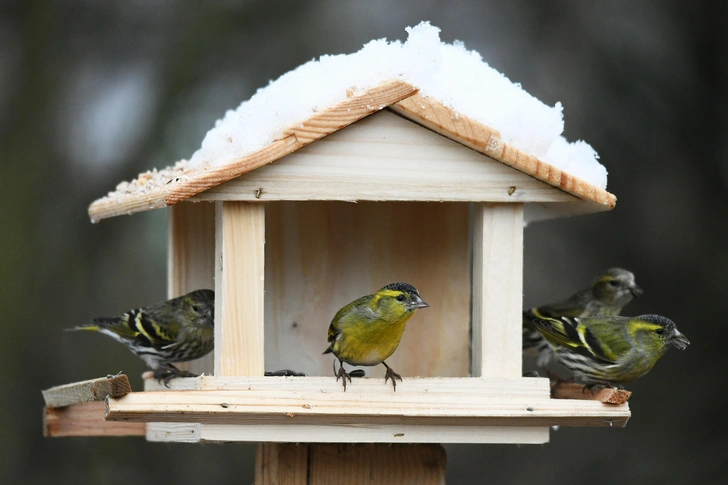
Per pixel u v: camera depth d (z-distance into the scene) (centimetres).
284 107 739
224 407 707
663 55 1402
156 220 1379
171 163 1344
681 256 1380
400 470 835
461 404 750
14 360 1330
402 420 744
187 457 1361
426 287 904
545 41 1439
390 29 1446
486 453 1440
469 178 755
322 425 739
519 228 773
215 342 761
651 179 1398
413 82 746
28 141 1389
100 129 1386
